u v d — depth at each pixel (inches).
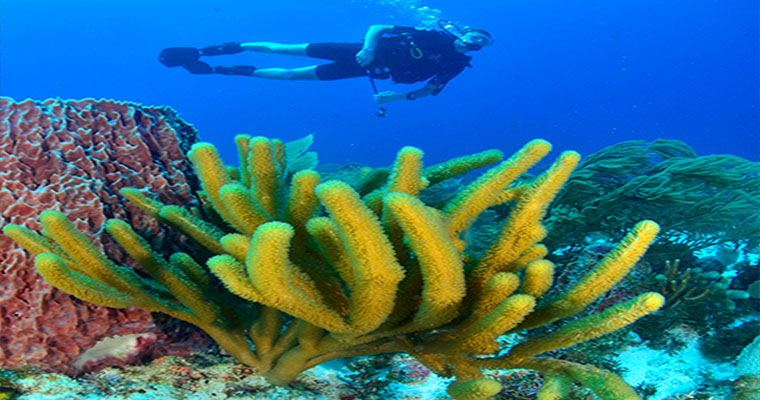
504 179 57.2
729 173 158.7
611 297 117.3
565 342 58.1
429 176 71.8
